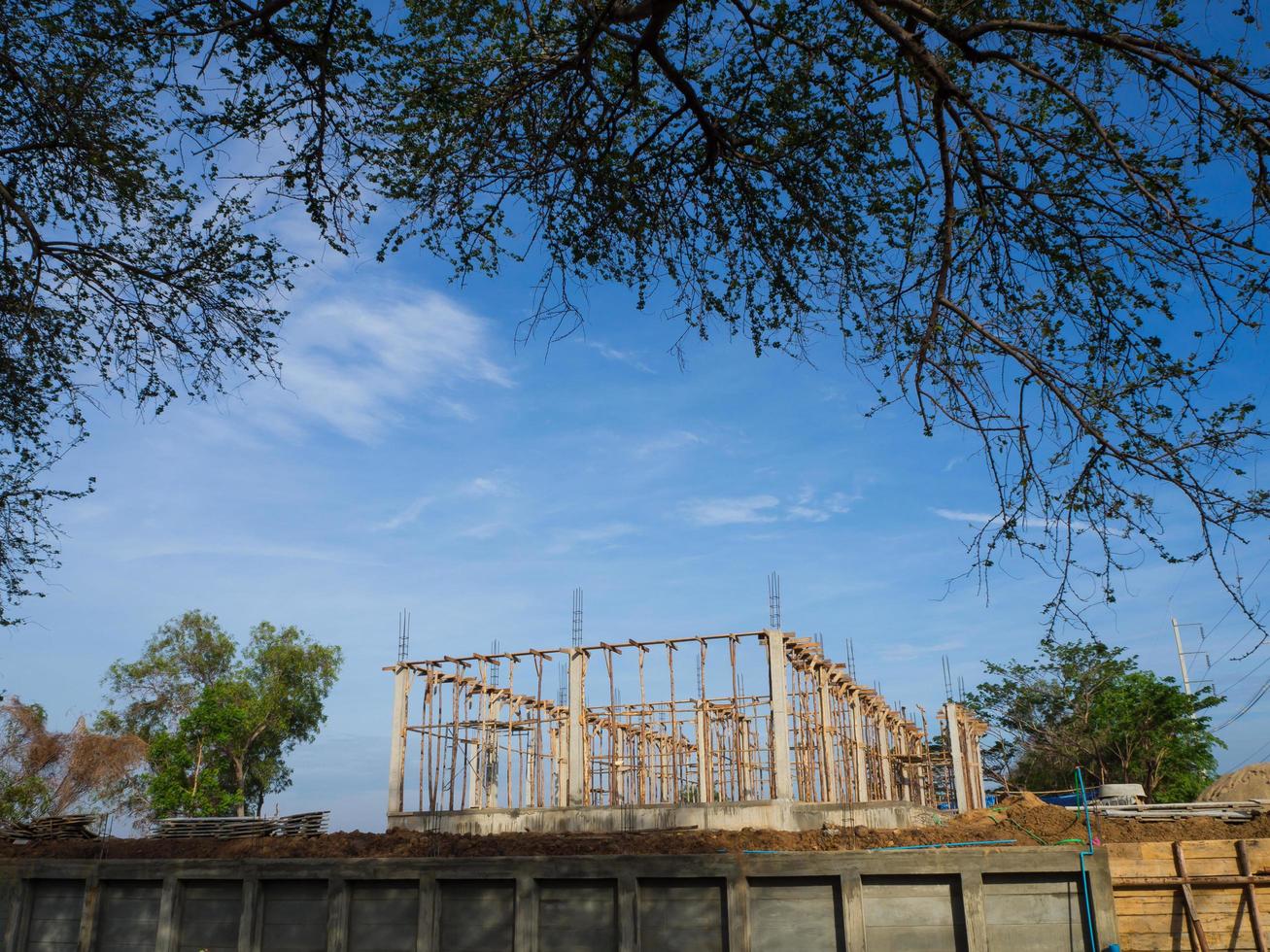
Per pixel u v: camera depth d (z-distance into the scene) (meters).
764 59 10.01
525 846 17.50
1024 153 8.80
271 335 13.20
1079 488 8.27
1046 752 45.50
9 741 36.94
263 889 15.17
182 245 12.75
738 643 26.50
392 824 27.66
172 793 42.62
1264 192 7.46
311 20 10.39
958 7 8.38
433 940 14.14
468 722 29.73
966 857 12.65
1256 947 13.96
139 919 15.87
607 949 13.55
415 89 10.38
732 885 13.16
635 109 10.76
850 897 12.85
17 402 13.23
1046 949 12.32
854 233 10.18
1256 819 19.56
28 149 12.27
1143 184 8.10
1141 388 8.21
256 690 49.22
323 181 10.66
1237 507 7.55
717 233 10.84
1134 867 14.91
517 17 10.43
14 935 16.25
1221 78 7.36
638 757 32.06
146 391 13.26
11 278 12.66
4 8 11.28
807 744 28.30
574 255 11.01
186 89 10.35
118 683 50.62
